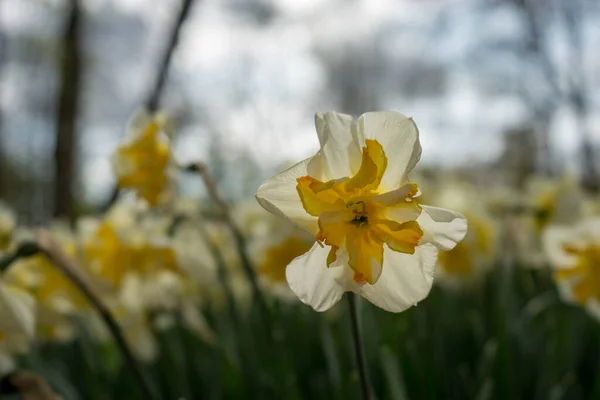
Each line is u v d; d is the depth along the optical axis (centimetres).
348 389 56
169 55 116
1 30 290
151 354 64
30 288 57
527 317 76
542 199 89
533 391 71
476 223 82
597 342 81
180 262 60
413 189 36
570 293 59
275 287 72
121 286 60
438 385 71
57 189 201
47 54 288
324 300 37
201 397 78
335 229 36
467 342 85
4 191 346
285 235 71
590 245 58
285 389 59
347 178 37
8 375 46
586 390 78
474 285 99
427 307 86
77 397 72
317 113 37
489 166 320
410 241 36
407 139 37
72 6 207
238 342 65
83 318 69
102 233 59
